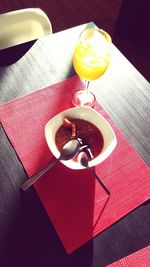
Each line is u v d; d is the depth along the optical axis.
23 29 0.78
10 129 0.56
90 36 0.60
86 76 0.59
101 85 0.64
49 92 0.62
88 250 0.45
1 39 0.77
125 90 0.64
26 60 0.66
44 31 0.81
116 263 0.44
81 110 0.53
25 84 0.62
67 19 1.60
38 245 0.45
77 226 0.47
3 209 0.47
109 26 1.62
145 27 1.49
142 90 0.65
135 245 0.46
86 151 0.51
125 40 1.56
